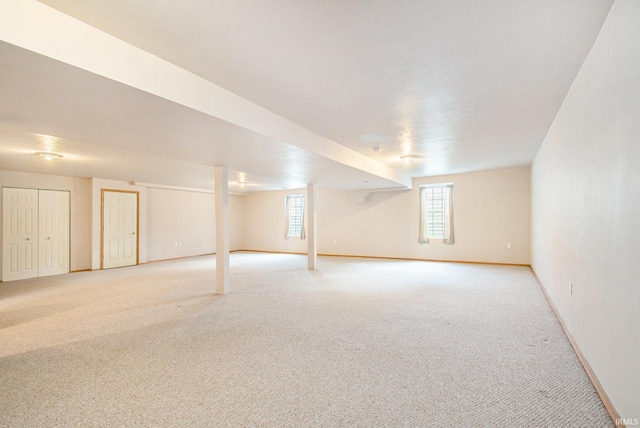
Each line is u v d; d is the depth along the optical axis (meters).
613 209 1.88
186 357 2.77
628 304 1.67
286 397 2.15
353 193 9.60
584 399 2.09
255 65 2.38
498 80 2.69
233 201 11.76
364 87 2.79
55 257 6.97
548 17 1.85
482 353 2.81
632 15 1.58
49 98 2.26
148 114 2.62
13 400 2.13
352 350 2.89
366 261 8.82
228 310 4.17
